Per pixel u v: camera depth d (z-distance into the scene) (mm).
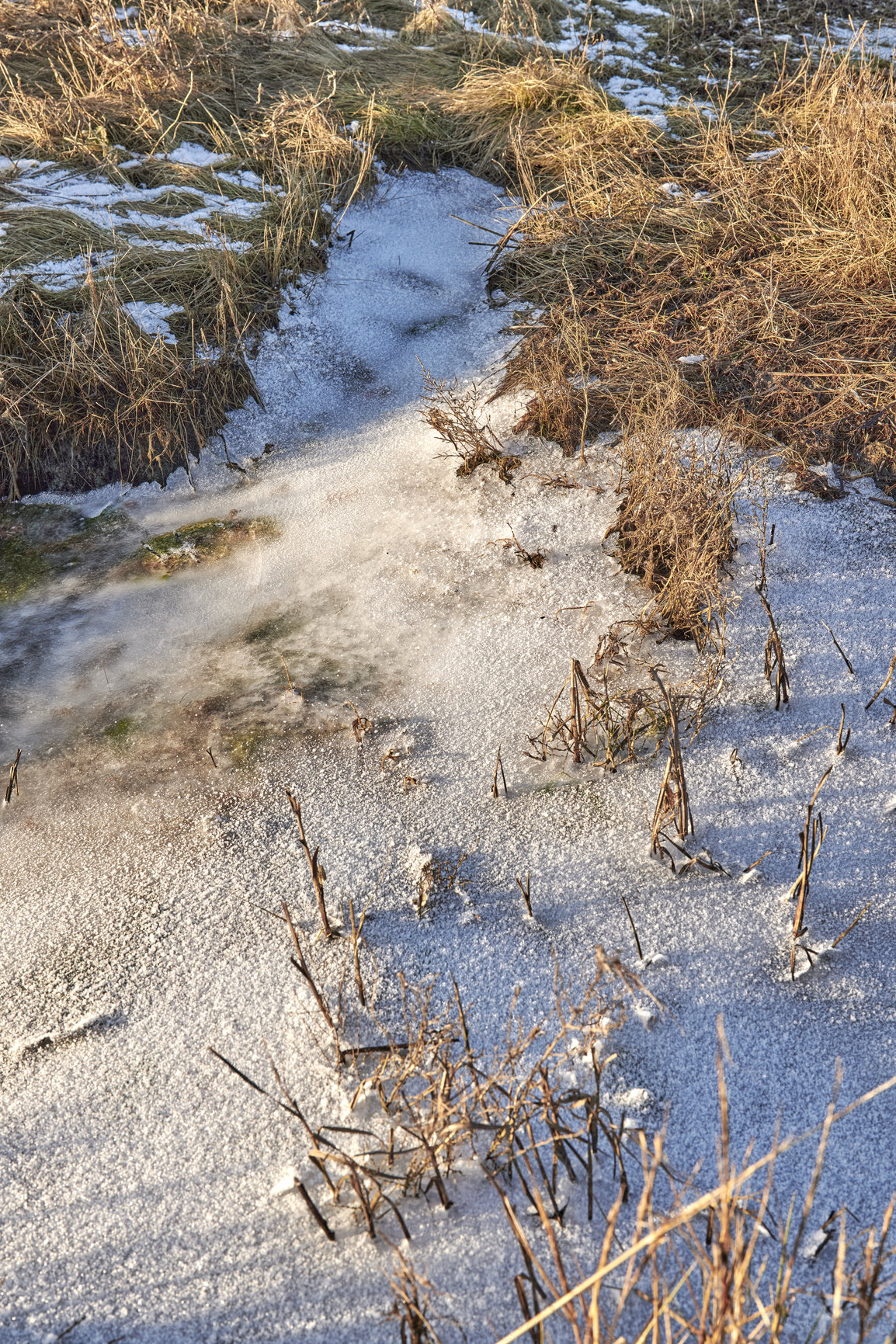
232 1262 1938
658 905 2584
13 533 4004
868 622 3344
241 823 2848
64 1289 1916
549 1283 1715
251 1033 2326
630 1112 2152
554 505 3861
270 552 3863
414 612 3533
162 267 4852
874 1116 2166
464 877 2672
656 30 7238
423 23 7129
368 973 2438
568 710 3109
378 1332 1834
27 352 4371
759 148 5766
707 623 3324
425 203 5734
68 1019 2379
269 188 5535
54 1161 2115
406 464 4203
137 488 4203
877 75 5957
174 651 3473
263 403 4523
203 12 6938
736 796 2846
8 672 3414
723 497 3594
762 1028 2322
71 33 6578
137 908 2631
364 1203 1906
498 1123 2094
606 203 5316
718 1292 1454
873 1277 1628
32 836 2854
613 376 4312
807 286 4629
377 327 4953
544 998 2395
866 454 3920
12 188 5332
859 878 2645
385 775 2973
